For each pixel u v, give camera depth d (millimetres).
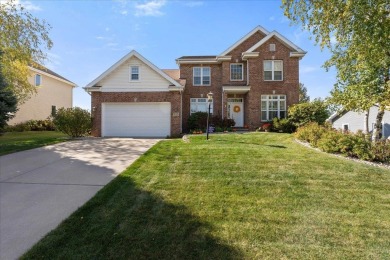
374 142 8688
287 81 19906
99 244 3475
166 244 3457
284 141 11914
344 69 11031
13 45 15906
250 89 19922
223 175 6363
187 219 4133
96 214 4332
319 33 9727
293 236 3650
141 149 10594
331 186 5656
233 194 5168
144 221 4078
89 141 13328
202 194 5156
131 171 6820
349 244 3465
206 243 3477
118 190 5406
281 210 4477
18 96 18203
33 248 3404
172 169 6926
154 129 17328
